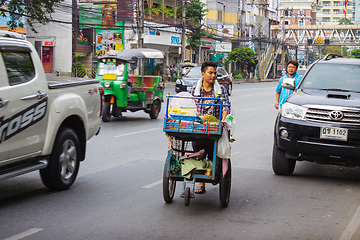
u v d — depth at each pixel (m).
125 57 14.02
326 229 4.77
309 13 101.50
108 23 39.03
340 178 7.30
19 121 5.32
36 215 5.10
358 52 107.56
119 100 13.97
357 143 6.42
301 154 6.89
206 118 5.30
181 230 4.68
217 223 4.93
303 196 6.12
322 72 7.96
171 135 5.34
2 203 5.58
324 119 6.59
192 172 5.35
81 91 6.71
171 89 32.19
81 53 39.09
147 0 40.28
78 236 4.45
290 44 71.06
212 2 57.12
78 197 5.89
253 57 54.88
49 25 35.84
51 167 5.99
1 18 26.95
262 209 5.50
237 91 31.64
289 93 9.09
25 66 5.58
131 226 4.78
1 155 5.09
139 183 6.69
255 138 11.41
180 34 43.31
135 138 11.02
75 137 6.43
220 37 53.59
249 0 67.88
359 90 7.43
